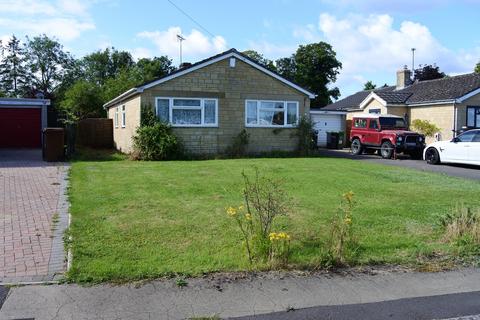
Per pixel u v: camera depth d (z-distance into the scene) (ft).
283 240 19.65
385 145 71.41
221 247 21.08
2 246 21.25
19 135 85.20
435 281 18.15
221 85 69.77
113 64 226.17
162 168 49.93
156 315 14.78
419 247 21.71
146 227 24.11
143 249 20.65
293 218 26.13
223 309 15.30
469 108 86.02
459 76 97.96
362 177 43.68
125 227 24.06
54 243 21.77
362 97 123.34
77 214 26.81
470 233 23.08
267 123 72.95
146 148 62.80
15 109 84.69
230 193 33.94
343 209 28.19
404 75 113.80
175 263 18.95
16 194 33.73
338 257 19.51
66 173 45.34
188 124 68.18
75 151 71.92
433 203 31.19
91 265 18.53
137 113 67.46
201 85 68.64
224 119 70.28
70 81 214.69
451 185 39.40
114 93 120.98
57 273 17.98
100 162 57.77
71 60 219.82
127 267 18.37
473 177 47.03
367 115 77.77
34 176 43.01
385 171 48.98
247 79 71.20
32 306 15.16
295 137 74.69
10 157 63.77
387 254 20.75
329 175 44.70
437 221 26.09
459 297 16.65
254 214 26.53
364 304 15.92
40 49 212.02
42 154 66.08
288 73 172.96
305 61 167.94
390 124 75.00
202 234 23.00
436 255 21.04
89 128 90.27
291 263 19.29
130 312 14.94
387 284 17.74
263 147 72.90
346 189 36.42
